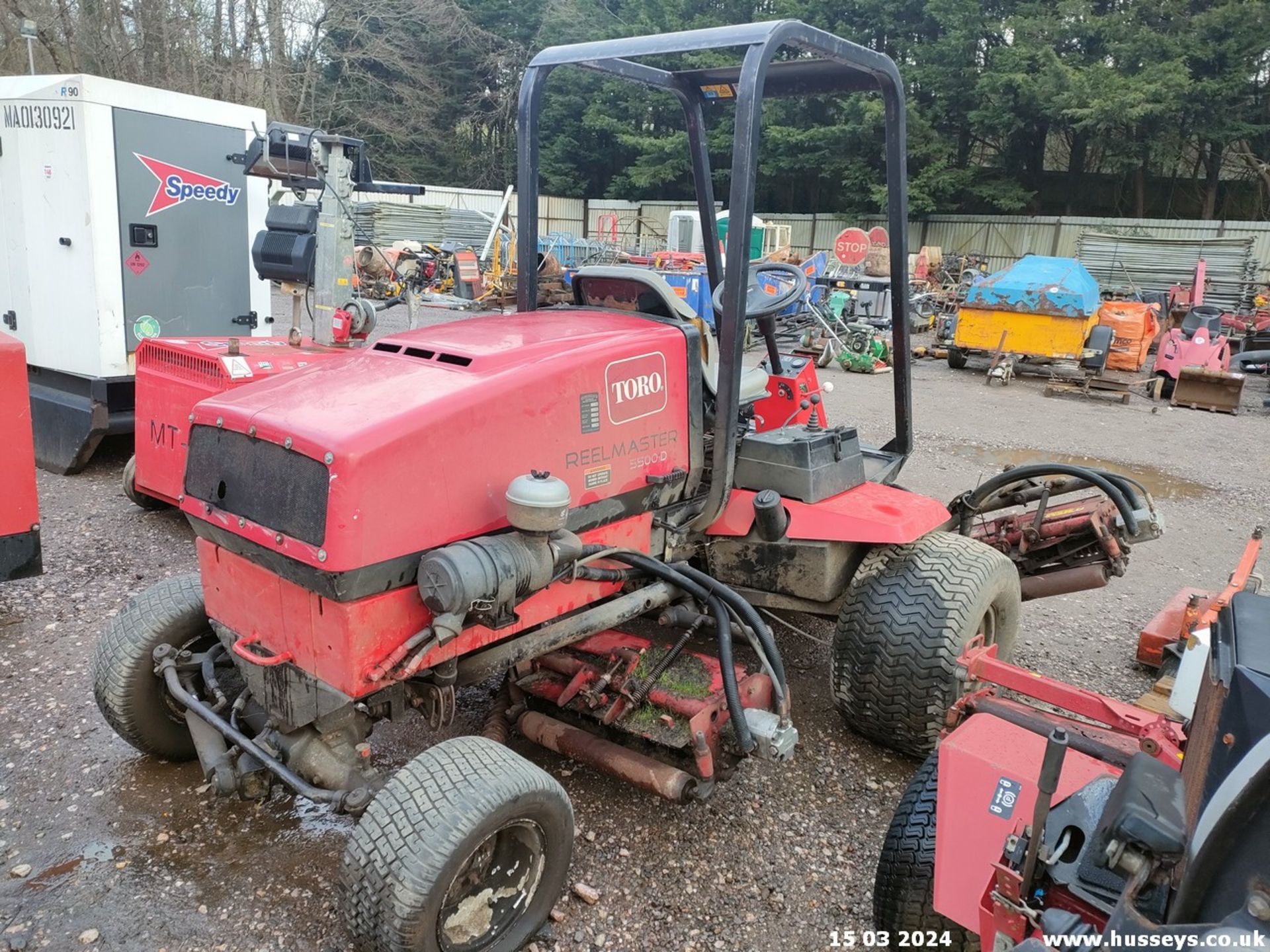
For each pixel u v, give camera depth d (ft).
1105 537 12.44
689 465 10.02
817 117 102.73
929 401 38.24
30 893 8.43
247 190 22.21
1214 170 94.27
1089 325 41.81
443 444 7.45
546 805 7.57
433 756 7.41
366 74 110.32
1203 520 22.62
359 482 6.92
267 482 7.43
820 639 14.25
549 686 10.11
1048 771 5.35
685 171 107.55
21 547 13.17
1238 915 4.22
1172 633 13.80
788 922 8.48
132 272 20.53
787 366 13.48
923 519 10.87
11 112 20.30
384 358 8.74
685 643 10.53
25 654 12.84
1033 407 38.09
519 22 125.08
